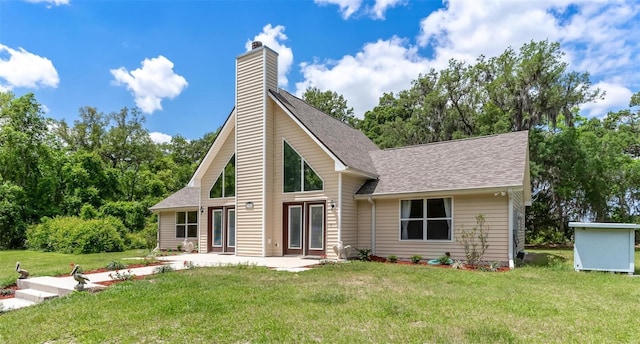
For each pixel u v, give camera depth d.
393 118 36.75
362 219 14.12
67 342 4.64
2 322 5.64
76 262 13.16
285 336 4.59
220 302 6.19
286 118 14.91
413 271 9.66
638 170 22.86
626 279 8.72
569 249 20.91
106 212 27.33
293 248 14.45
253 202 14.90
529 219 25.20
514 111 23.03
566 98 21.25
